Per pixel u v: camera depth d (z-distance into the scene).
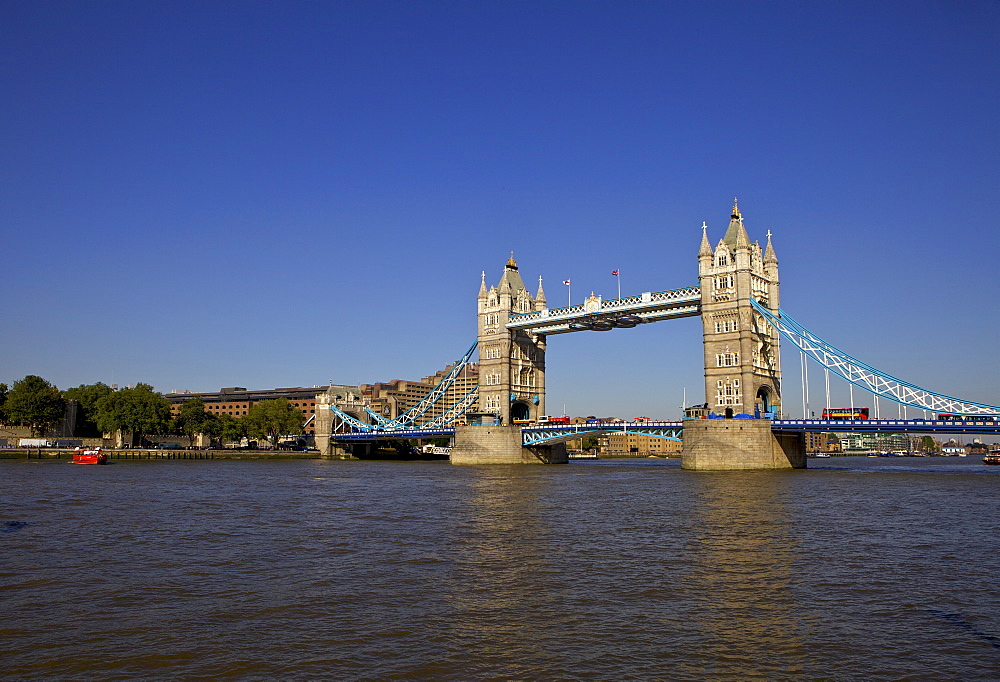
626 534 54.81
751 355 140.00
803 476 120.31
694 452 136.88
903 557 45.44
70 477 125.06
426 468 162.62
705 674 26.00
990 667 26.56
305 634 30.41
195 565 44.03
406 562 44.53
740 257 141.62
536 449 185.75
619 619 32.25
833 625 31.36
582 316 167.75
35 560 45.78
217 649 28.59
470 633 30.41
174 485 106.38
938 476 120.81
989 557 45.44
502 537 53.88
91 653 28.20
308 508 73.75
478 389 194.50
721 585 38.22
